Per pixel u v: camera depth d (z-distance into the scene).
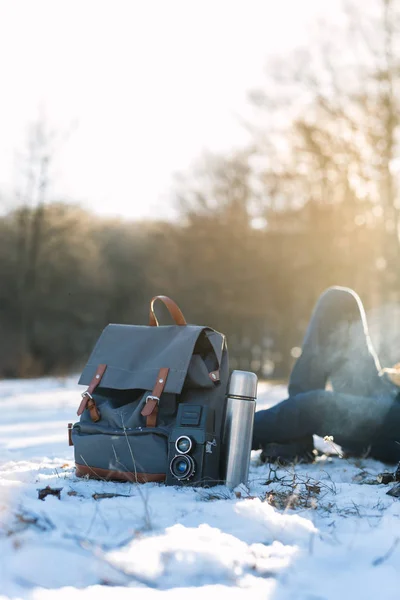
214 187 37.91
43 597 2.32
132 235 39.41
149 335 4.48
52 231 33.09
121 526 3.16
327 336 5.81
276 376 37.12
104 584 2.51
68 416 10.06
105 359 4.44
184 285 38.34
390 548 2.89
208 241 37.81
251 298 37.16
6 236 33.53
